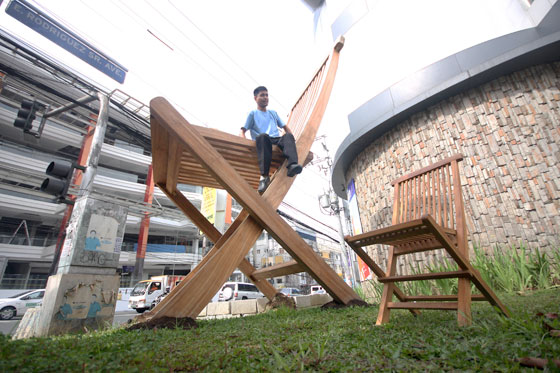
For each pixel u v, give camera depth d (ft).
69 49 33.73
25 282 57.26
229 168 7.38
